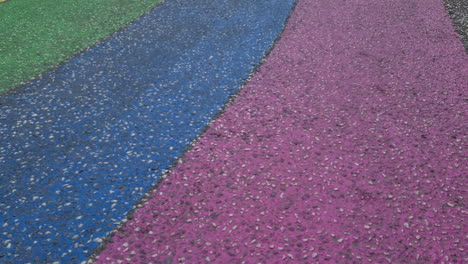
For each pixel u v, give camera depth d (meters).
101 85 4.45
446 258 2.41
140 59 5.07
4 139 3.56
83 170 3.19
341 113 3.88
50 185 3.04
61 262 2.43
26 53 5.23
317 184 3.00
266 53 5.22
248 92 4.29
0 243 2.56
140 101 4.14
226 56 5.14
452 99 4.05
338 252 2.46
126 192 2.97
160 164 3.25
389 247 2.48
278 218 2.71
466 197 2.85
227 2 7.21
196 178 3.09
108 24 6.21
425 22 6.10
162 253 2.48
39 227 2.68
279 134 3.59
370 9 6.76
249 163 3.24
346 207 2.79
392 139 3.48
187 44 5.50
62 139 3.57
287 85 4.41
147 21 6.32
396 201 2.83
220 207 2.82
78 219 2.74
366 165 3.18
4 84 4.46
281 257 2.43
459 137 3.47
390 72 4.64
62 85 4.45
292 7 6.96
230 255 2.46
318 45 5.43
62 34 5.84
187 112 3.95
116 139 3.56
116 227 2.68
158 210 2.81
